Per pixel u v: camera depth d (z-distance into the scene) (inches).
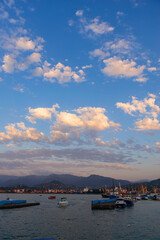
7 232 1763.0
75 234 1692.9
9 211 3437.5
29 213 3184.1
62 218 2645.2
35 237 1588.3
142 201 6934.1
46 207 4355.3
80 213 3223.4
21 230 1849.2
